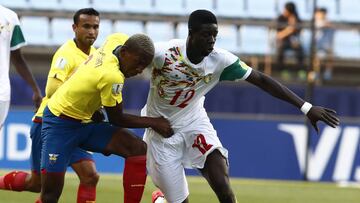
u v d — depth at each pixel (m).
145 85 61.06
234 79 26.38
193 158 27.05
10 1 72.94
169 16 72.88
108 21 72.00
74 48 28.81
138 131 52.09
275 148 54.62
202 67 25.55
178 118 26.89
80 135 26.02
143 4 74.50
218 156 26.72
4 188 29.91
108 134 26.20
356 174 54.66
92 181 27.89
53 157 25.81
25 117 52.84
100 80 24.45
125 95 61.06
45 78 62.66
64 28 72.19
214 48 25.67
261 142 54.56
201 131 26.84
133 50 24.14
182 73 25.58
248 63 69.81
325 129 54.62
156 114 26.91
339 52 73.12
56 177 26.05
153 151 27.16
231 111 62.78
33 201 36.25
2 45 29.30
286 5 68.69
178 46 25.33
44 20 72.06
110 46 25.03
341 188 49.12
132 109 61.03
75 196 38.97
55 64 28.31
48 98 28.12
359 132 54.88
